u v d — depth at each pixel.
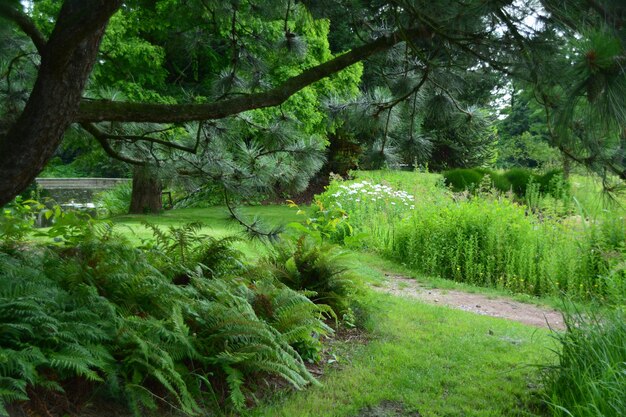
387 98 5.01
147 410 3.62
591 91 2.37
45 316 3.33
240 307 4.56
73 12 3.02
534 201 16.28
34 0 3.24
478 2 2.95
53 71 3.19
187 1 5.55
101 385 3.52
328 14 4.54
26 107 3.26
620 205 3.19
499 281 9.41
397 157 5.16
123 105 3.84
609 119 2.40
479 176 18.84
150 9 13.76
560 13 2.71
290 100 16.44
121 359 3.82
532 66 3.00
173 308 4.04
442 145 24.95
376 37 4.63
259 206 20.00
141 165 4.84
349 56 4.22
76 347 3.32
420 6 3.53
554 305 8.09
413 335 5.86
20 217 5.82
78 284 4.07
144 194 16.62
